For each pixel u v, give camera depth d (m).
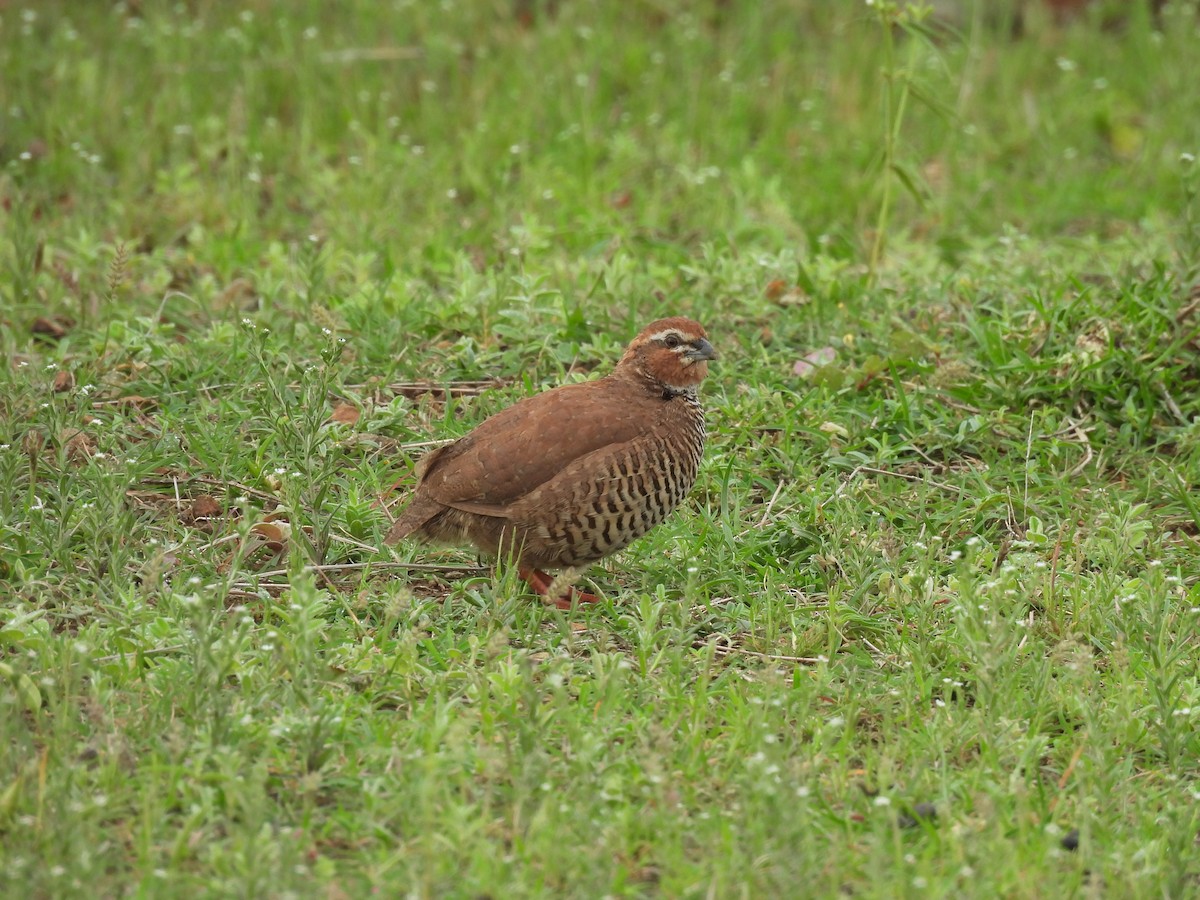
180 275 16.08
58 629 10.08
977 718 9.18
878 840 7.70
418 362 13.63
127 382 13.25
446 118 20.02
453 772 8.45
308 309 14.19
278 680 9.34
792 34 23.00
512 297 14.23
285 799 8.40
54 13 21.61
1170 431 12.97
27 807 7.98
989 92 21.84
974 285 15.16
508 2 22.95
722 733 9.12
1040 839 8.12
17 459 11.19
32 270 15.07
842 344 13.95
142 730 8.75
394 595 10.05
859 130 20.47
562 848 7.78
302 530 11.03
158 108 19.30
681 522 11.62
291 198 18.22
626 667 9.56
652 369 11.05
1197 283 13.98
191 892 7.52
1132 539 11.04
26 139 18.80
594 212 17.39
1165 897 7.67
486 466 10.55
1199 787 8.75
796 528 11.34
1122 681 9.45
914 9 15.16
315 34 20.98
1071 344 13.66
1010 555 10.83
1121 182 19.59
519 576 10.95
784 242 16.64
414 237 16.72
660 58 21.27
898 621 10.56
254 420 12.48
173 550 10.61
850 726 9.10
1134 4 23.86
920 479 12.35
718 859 7.79
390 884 7.65
